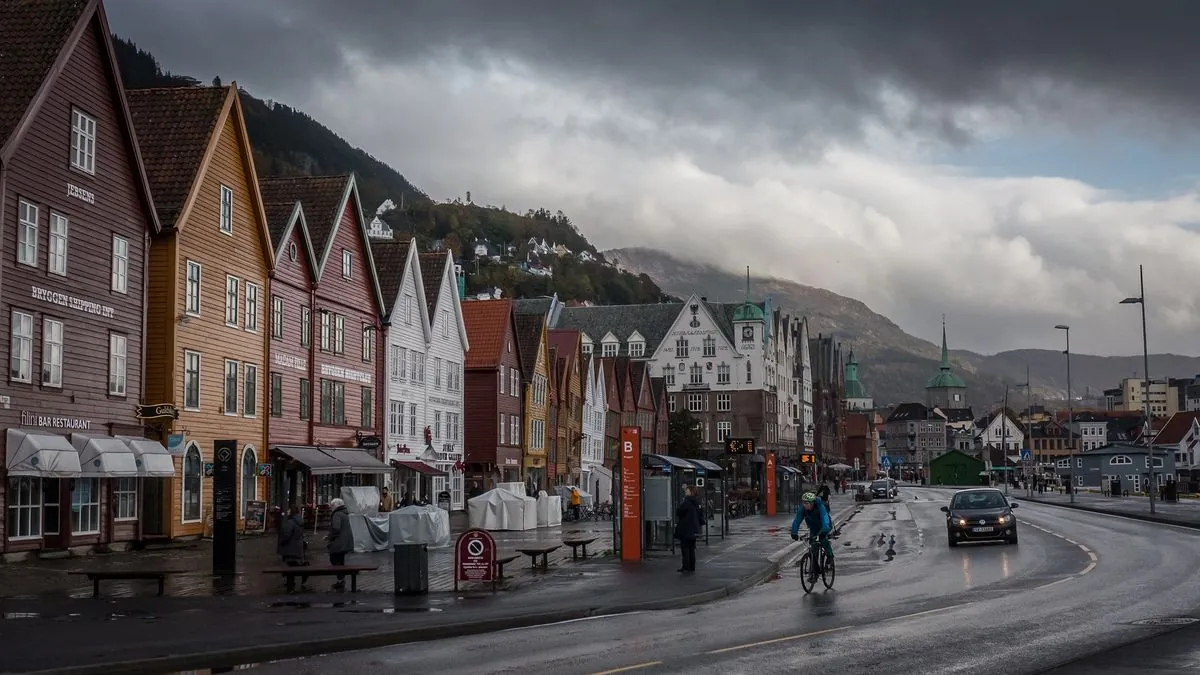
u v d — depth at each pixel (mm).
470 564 25422
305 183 57812
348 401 57594
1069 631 17391
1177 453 166250
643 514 35812
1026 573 28219
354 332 58594
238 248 46594
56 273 34750
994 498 40594
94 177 36844
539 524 54469
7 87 33281
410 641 18078
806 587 24719
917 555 35938
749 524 56469
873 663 14617
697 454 124438
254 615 20281
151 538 39688
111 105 37938
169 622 19266
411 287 65875
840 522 59812
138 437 38906
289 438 51125
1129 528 48906
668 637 17734
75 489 35594
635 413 115312
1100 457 149750
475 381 75500
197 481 42688
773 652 15742
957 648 15805
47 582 26922
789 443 154000
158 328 41000
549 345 96875
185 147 43219
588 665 14906
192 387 42500
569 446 93750
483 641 17766
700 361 138875
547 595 23703
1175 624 17906
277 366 50062
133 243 39250
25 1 35281
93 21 36625
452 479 71438
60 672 14516
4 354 32312
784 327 154375
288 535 28641
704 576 27875
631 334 143000
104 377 37250
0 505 32000
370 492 45031
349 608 21375
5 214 32312
